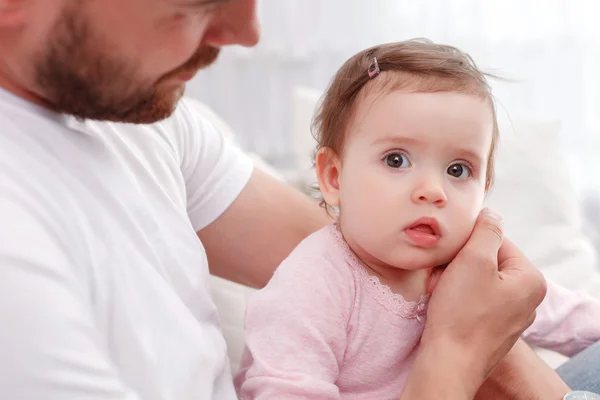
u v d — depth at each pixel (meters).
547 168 1.82
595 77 2.83
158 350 0.75
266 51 2.68
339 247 0.91
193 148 1.07
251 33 0.77
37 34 0.69
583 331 1.15
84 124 0.80
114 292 0.73
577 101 2.84
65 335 0.60
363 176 0.88
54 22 0.68
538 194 1.77
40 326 0.59
